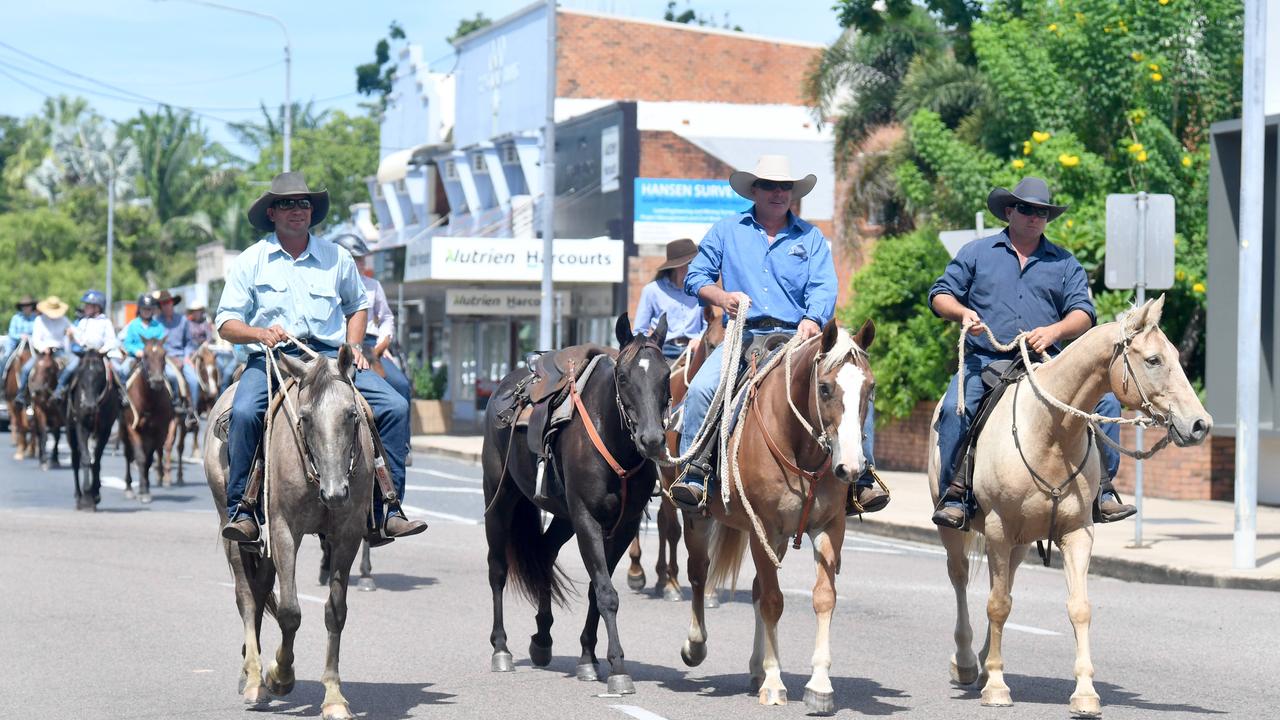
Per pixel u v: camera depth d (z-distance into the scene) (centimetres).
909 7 3180
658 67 4544
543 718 853
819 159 3788
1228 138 2048
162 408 2116
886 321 2633
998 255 945
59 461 2908
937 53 3138
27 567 1465
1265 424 2027
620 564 1602
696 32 4578
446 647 1090
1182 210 2303
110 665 1006
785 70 4662
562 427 967
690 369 1134
